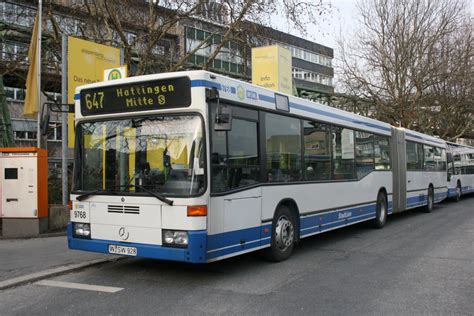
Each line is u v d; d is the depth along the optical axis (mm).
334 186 10297
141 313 5367
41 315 5328
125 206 6637
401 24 31969
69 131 12109
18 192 10633
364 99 32938
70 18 19547
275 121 8250
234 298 5961
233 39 18875
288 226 8453
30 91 13172
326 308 5547
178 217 6238
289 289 6410
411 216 16656
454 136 39438
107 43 19203
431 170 18484
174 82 6547
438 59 32594
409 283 6766
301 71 55188
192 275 7211
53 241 9914
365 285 6648
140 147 6723
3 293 6234
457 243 10445
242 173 7199
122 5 18562
